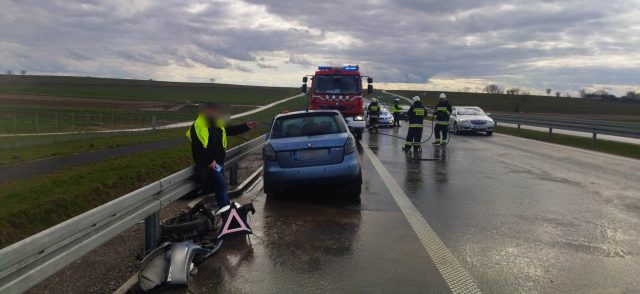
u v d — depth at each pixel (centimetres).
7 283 321
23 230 708
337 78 2034
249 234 664
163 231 608
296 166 873
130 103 7844
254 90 15550
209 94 12081
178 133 2781
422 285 482
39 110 5775
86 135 2628
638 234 662
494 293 461
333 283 489
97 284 490
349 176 880
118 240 643
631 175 1191
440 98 1939
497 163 1413
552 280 493
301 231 682
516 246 607
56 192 878
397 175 1180
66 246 389
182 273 478
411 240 634
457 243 620
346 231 680
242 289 475
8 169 1220
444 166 1343
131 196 495
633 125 1967
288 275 512
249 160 1581
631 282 489
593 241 629
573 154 1678
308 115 943
